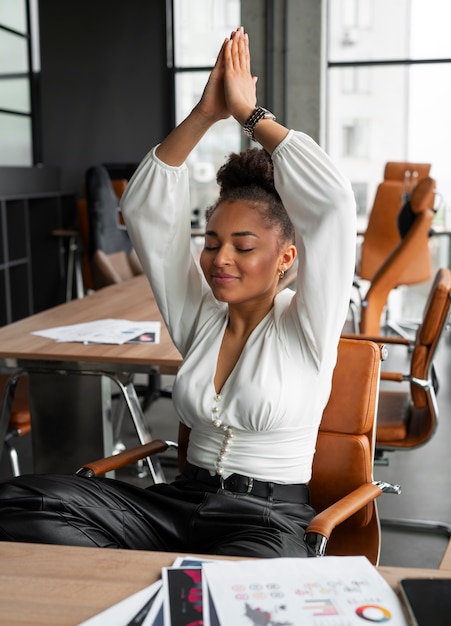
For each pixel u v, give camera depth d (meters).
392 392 3.21
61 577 1.10
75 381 2.81
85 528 1.62
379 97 8.11
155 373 2.51
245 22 8.16
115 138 8.87
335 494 1.94
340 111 8.21
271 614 0.98
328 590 1.04
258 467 1.73
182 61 8.70
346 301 1.67
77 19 8.74
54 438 2.87
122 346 2.66
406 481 3.77
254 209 1.71
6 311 7.39
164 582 1.06
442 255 7.86
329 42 8.12
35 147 8.95
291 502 1.74
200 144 8.59
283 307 1.79
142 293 3.85
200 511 1.69
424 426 2.77
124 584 1.08
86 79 8.82
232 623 0.95
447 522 3.26
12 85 8.43
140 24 8.66
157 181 1.78
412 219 4.80
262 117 1.66
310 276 1.64
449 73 7.91
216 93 1.72
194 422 1.79
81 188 8.98
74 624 0.98
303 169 1.61
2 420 2.71
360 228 8.24
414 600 0.99
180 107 8.80
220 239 1.72
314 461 1.94
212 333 1.83
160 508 1.74
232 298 1.72
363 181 8.26
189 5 8.59
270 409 1.68
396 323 7.54
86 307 3.46
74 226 8.56
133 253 5.03
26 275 7.89
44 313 3.33
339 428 1.94
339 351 1.95
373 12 7.99
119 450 3.92
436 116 7.99
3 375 3.40
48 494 1.63
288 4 8.01
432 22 7.88
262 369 1.70
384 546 3.03
